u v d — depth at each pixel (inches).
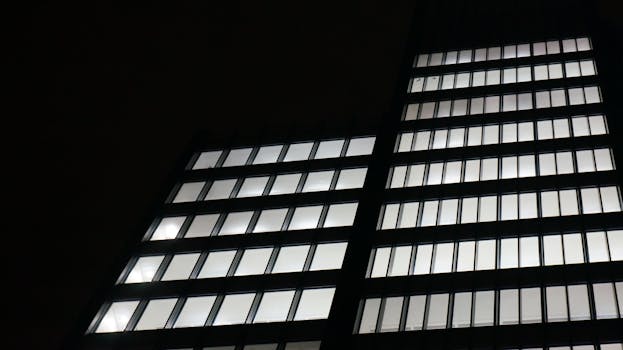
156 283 1668.3
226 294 1587.1
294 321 1456.7
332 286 1540.4
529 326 1290.6
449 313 1379.2
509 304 1366.9
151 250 1788.9
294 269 1621.6
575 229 1519.4
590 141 1802.4
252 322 1491.1
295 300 1518.2
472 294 1411.2
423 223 1658.5
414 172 1844.2
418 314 1396.4
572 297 1349.7
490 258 1501.0
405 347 1318.9
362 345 1342.3
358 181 1903.3
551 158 1780.3
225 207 1904.5
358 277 1513.3
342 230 1702.8
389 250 1588.3
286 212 1831.9
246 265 1669.5
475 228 1584.6
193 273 1684.3
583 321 1275.8
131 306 1616.6
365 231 1654.8
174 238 1830.7
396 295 1454.2
